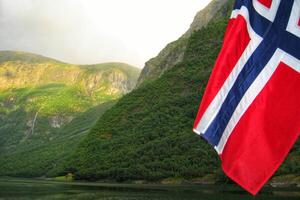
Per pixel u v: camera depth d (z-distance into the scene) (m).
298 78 10.60
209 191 101.19
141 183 166.00
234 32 11.23
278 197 78.50
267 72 10.84
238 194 88.94
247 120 10.70
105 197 83.50
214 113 11.04
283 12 10.93
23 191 107.00
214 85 11.11
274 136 10.47
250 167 10.41
